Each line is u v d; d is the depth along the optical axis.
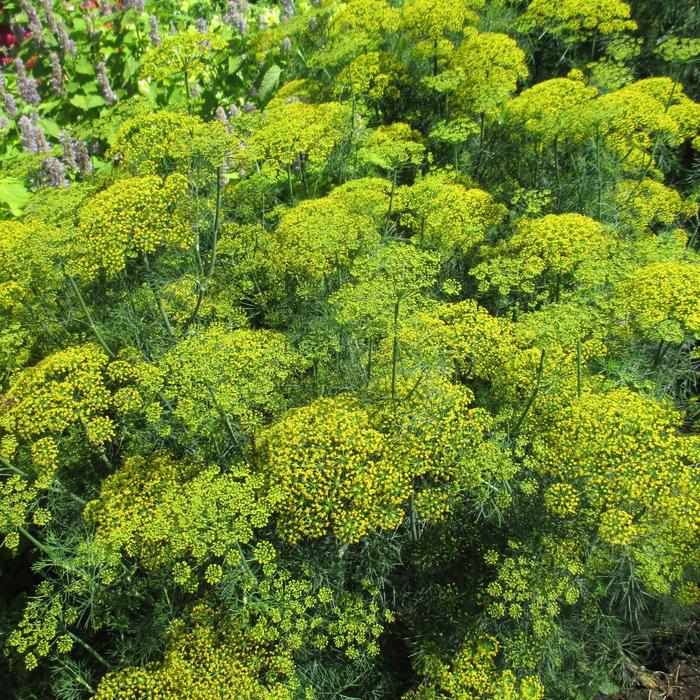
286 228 1.11
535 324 0.91
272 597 0.87
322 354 1.01
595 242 1.00
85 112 1.83
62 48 1.86
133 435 1.01
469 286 1.23
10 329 1.05
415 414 0.88
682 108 1.23
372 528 0.84
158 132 1.08
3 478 1.01
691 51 1.26
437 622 0.94
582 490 0.88
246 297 1.23
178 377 0.89
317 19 1.78
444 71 1.45
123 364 0.95
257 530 0.95
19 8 2.20
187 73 1.23
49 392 0.91
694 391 1.17
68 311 1.13
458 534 0.95
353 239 1.08
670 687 1.01
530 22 1.52
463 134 1.27
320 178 1.42
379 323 0.95
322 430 0.85
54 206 1.05
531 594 0.87
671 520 0.87
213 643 0.87
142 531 0.85
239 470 0.86
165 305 1.09
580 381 0.95
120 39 1.92
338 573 0.93
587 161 1.39
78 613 0.95
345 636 0.89
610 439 0.85
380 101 1.63
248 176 1.41
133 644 0.93
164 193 0.99
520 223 1.13
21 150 1.68
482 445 0.88
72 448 1.00
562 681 0.95
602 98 1.23
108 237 0.97
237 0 2.08
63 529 1.00
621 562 0.93
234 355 0.90
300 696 0.88
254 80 1.86
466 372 1.06
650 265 1.00
